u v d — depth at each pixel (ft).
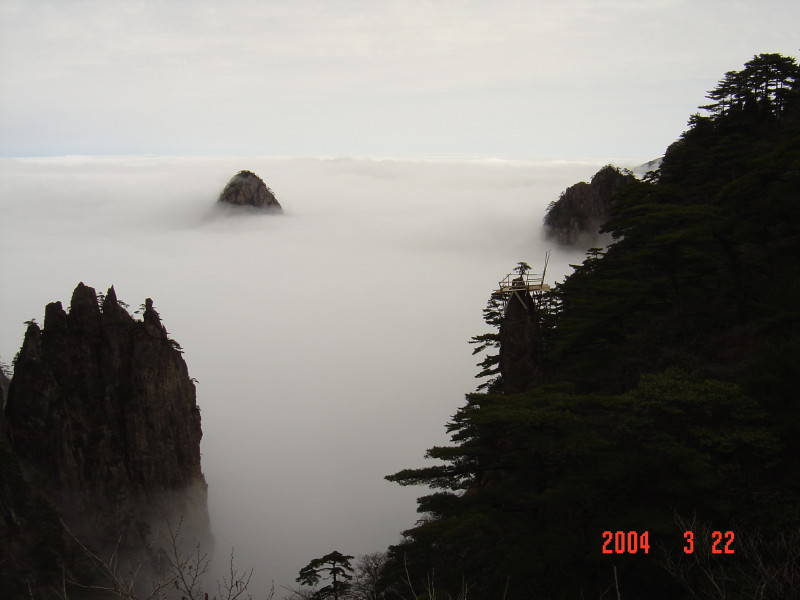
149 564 233.14
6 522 203.72
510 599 71.97
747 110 247.50
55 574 195.72
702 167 208.64
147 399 308.19
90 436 293.43
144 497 293.23
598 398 79.25
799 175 121.60
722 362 104.17
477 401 82.89
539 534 71.56
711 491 68.74
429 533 71.67
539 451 73.26
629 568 68.85
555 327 153.28
